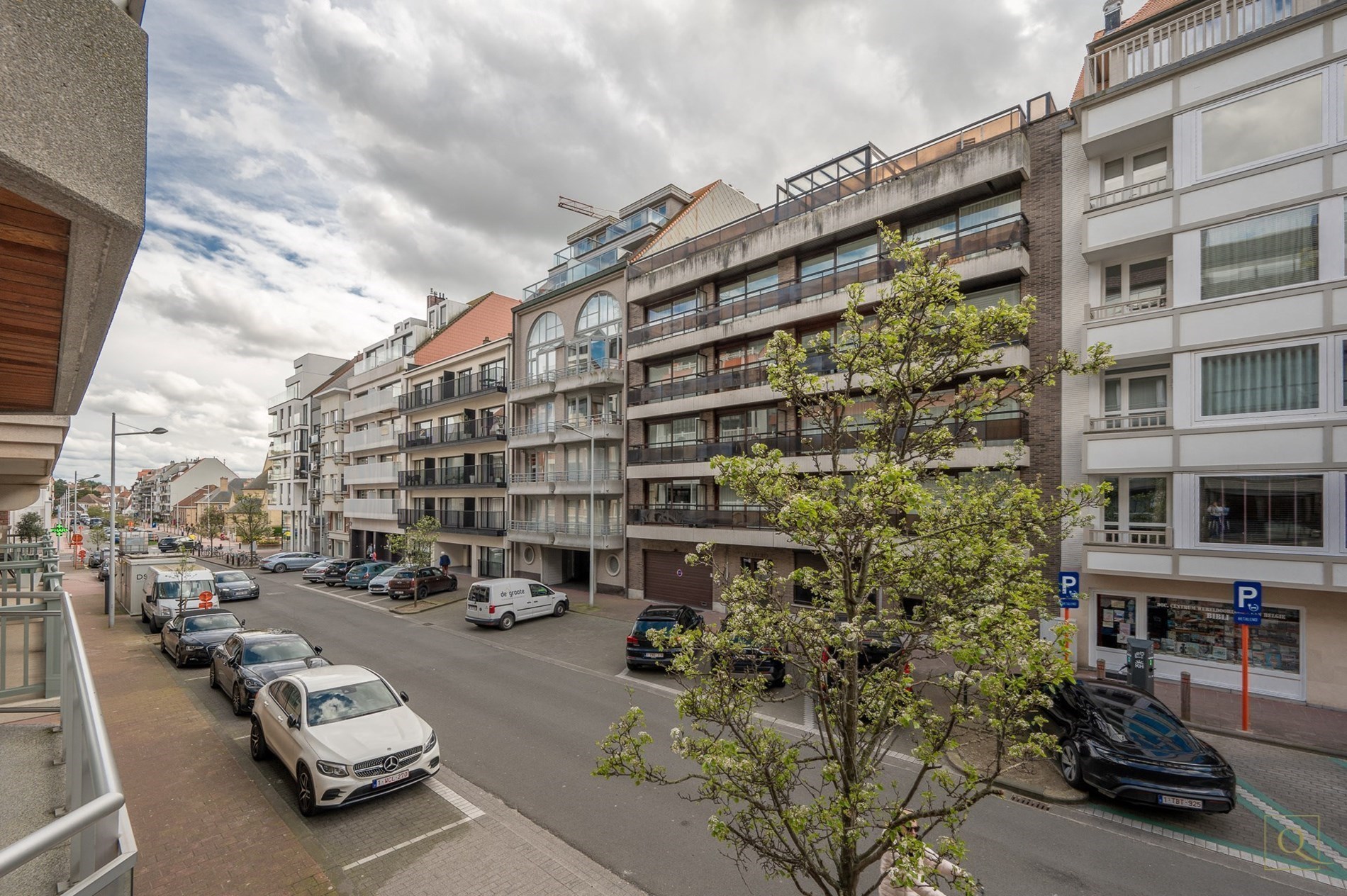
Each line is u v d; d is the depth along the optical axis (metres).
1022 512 4.57
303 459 53.62
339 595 27.66
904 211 18.17
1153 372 13.94
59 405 3.96
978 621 3.98
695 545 23.38
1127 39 14.20
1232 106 12.52
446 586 27.17
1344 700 11.75
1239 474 12.20
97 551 45.66
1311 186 11.67
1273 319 11.93
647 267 25.64
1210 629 13.24
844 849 4.02
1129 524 13.80
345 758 7.47
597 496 27.27
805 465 18.11
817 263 20.81
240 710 10.84
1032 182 16.17
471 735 10.42
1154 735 8.17
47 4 1.65
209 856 6.64
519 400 29.97
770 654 4.89
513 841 7.08
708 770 4.15
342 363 55.88
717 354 23.22
